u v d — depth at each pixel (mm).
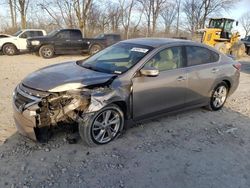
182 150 4230
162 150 4191
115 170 3623
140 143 4363
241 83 9469
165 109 4914
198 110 6035
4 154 3859
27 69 11414
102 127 4160
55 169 3578
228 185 3436
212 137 4746
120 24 36594
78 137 4398
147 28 38906
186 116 5629
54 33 16172
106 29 35750
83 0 25797
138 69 4398
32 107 3779
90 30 33469
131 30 37938
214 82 5660
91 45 17266
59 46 16172
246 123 5473
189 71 5086
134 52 4738
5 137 4359
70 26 30203
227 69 5898
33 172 3494
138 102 4445
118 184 3348
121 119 4359
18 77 9289
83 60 5203
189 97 5242
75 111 4020
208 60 5582
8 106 5863
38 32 17688
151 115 4754
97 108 3953
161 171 3652
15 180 3324
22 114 3859
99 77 4160
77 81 3980
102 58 4965
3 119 5102
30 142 4211
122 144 4305
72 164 3703
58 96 3893
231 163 3945
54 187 3248
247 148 4430
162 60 4734
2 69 10992
